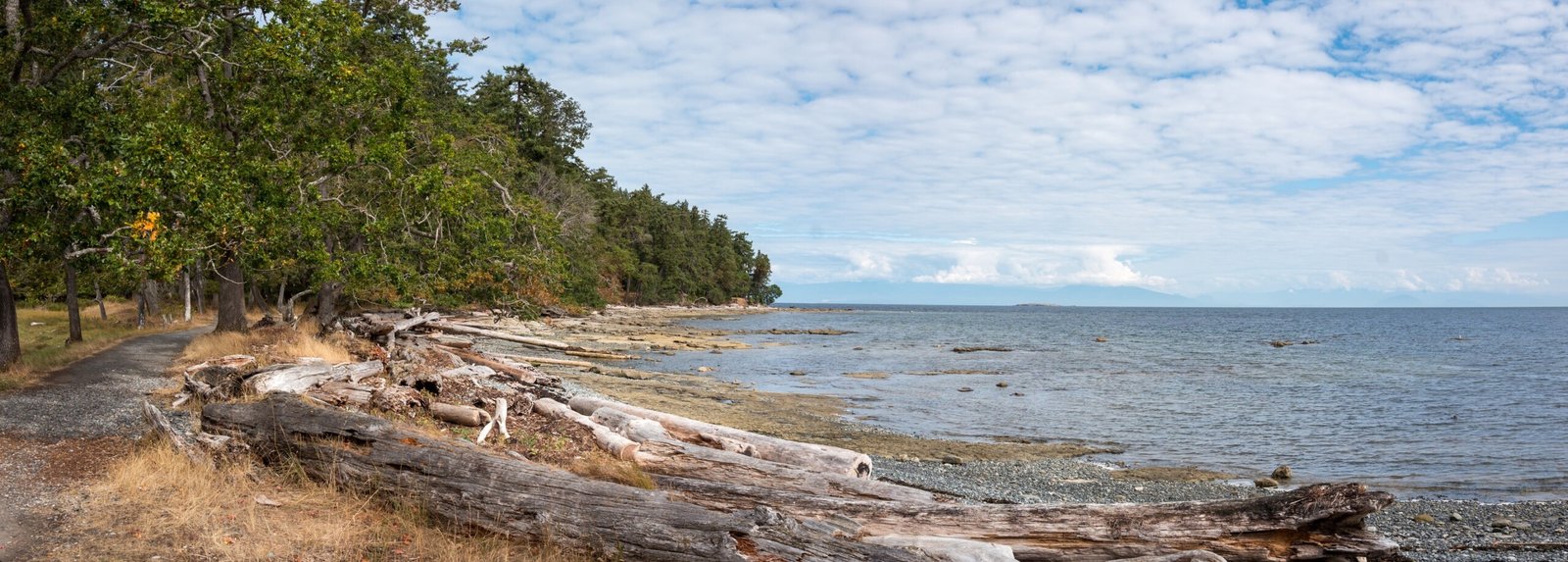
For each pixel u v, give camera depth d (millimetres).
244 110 19594
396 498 7871
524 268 27094
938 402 25609
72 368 18203
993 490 13438
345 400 12062
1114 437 19531
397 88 22359
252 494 8133
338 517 7637
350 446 8578
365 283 23609
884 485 8375
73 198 12719
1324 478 15039
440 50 28938
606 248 93375
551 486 7406
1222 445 18516
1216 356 46844
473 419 11461
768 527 6445
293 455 8781
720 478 9062
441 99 44188
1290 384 31312
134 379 16562
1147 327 98312
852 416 22234
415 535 7352
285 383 13031
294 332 23875
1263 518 6020
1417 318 150375
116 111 15875
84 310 49688
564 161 68312
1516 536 10602
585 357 38062
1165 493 13641
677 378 30031
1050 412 23719
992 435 19719
